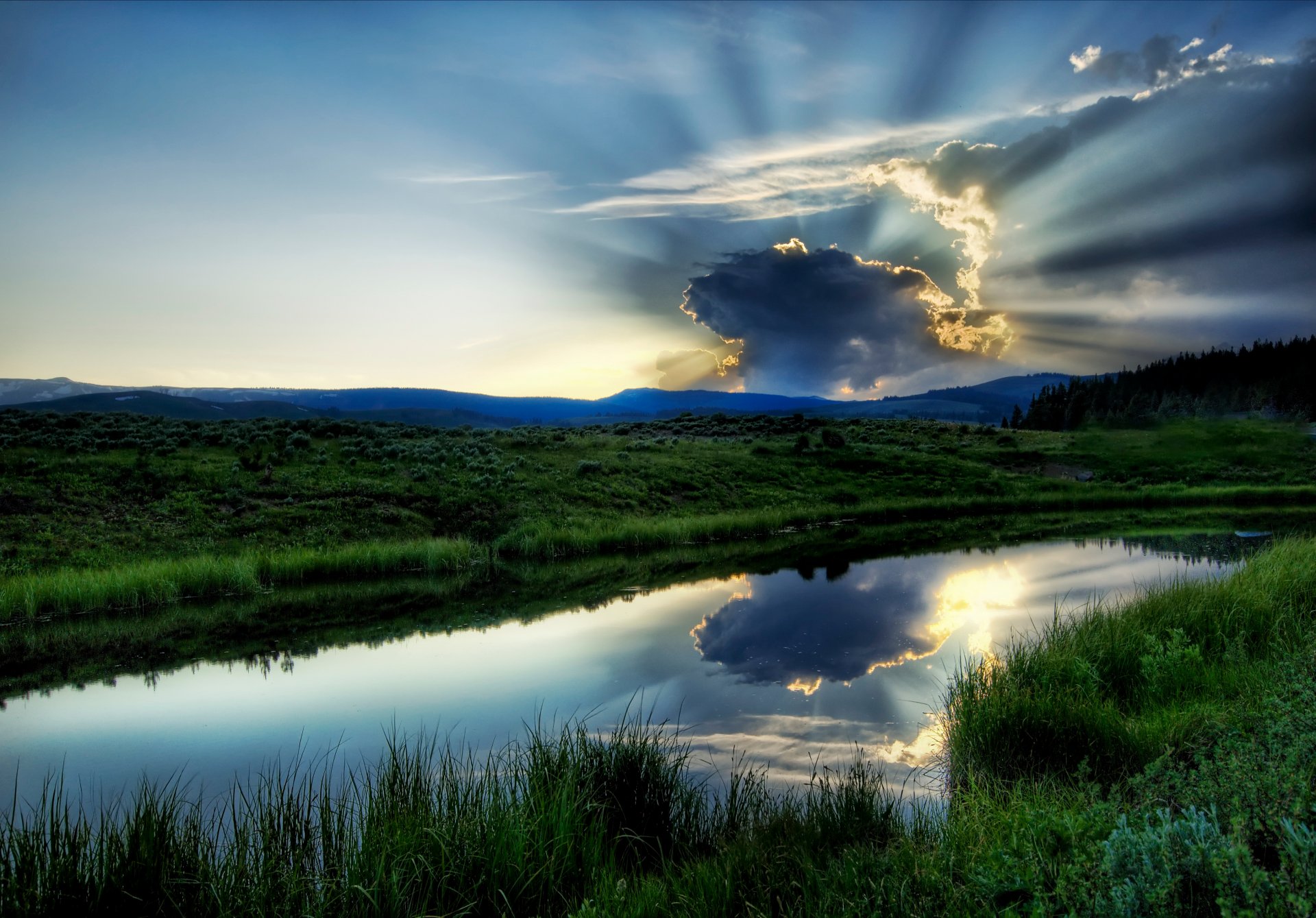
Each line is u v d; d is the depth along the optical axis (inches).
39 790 297.0
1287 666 234.8
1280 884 104.5
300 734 356.2
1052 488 1790.1
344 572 871.7
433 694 412.5
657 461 1673.2
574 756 250.2
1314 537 715.4
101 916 191.0
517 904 191.0
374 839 206.2
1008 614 565.6
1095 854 129.3
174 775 310.3
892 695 378.0
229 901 190.4
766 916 162.6
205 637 581.9
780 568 845.8
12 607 653.3
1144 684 319.0
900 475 1831.9
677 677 422.3
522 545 1023.6
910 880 159.9
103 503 1019.9
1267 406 4202.8
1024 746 254.8
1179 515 1397.6
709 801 254.1
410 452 1429.6
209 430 1472.7
